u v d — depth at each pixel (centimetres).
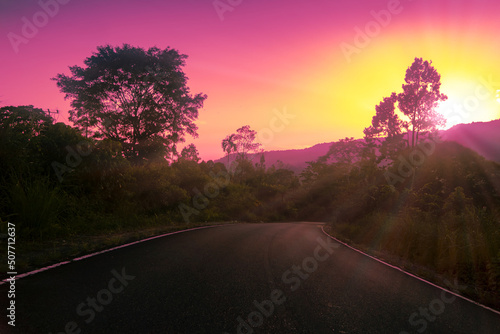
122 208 1190
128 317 270
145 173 1612
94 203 1059
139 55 3084
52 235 678
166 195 1652
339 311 330
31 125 959
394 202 1917
